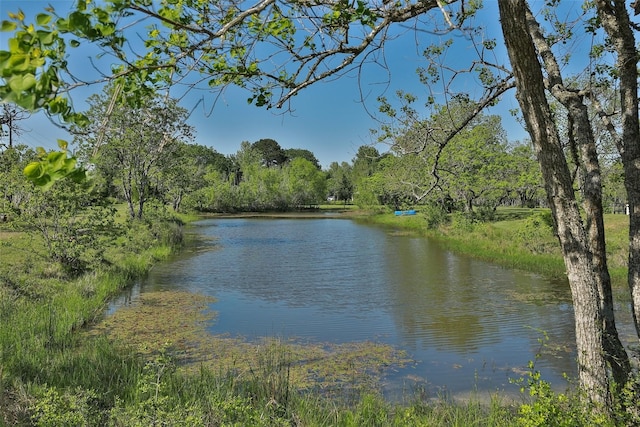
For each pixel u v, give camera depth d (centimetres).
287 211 7388
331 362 907
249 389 701
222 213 6844
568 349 978
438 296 1488
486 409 687
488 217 3325
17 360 734
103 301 1321
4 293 1104
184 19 363
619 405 457
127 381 708
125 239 2156
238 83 471
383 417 623
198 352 958
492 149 3238
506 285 1634
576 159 591
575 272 482
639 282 521
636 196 526
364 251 2573
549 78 547
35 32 189
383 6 454
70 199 1435
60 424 527
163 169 3009
